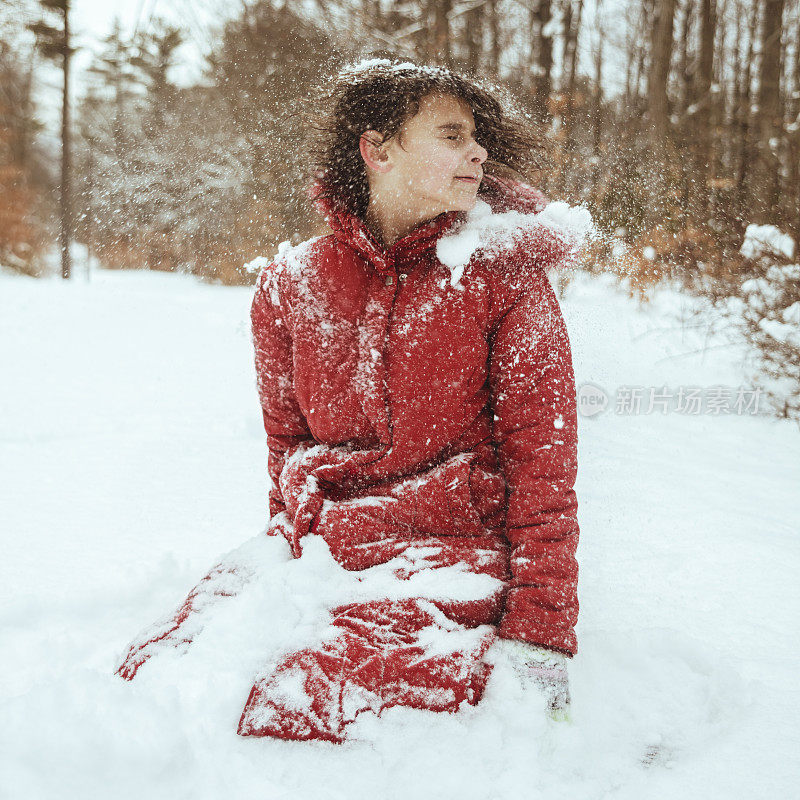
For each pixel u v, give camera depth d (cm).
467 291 160
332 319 168
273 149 1499
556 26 1564
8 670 189
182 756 138
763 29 1102
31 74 2828
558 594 150
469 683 146
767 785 146
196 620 165
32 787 130
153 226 2059
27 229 2503
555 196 718
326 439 173
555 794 137
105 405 573
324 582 159
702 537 294
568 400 157
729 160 1076
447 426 163
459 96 167
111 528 313
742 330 548
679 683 186
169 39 2302
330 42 1552
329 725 143
